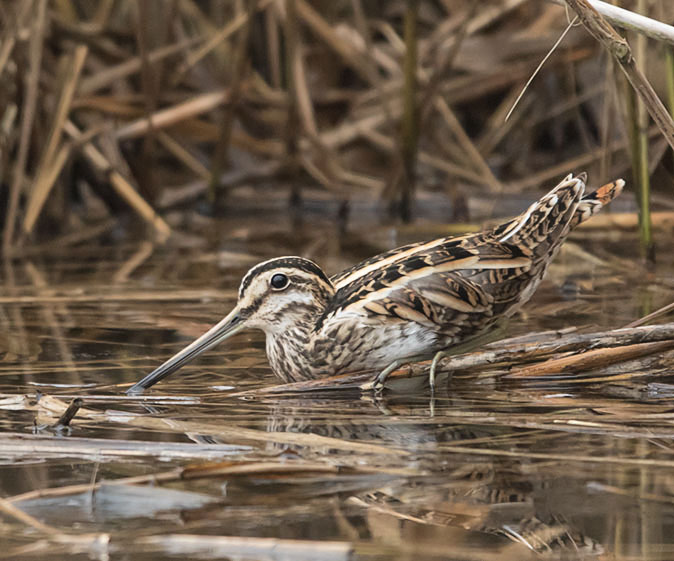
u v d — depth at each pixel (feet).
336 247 51.72
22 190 57.72
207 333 29.76
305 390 28.07
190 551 16.81
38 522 18.26
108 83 62.34
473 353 28.99
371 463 20.98
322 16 69.05
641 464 20.77
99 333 35.06
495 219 56.95
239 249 52.39
